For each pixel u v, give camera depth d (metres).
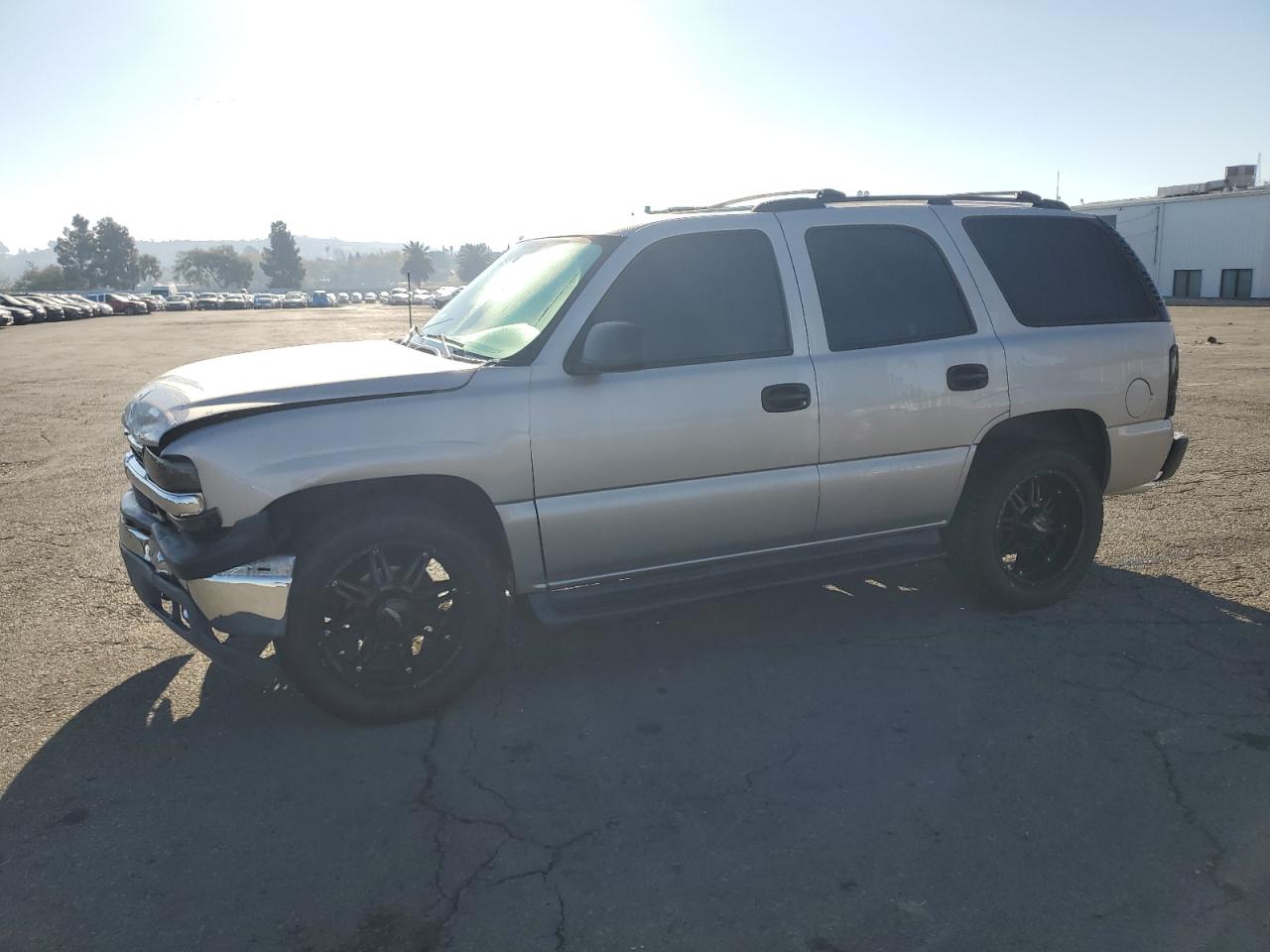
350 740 3.58
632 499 3.87
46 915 2.61
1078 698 3.79
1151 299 4.98
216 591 3.38
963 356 4.42
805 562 4.29
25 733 3.64
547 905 2.63
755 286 4.13
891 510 4.39
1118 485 4.91
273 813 3.10
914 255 4.48
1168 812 3.02
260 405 3.43
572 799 3.15
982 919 2.55
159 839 2.96
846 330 4.25
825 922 2.54
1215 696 3.80
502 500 3.70
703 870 2.77
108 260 173.38
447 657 3.74
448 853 2.88
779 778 3.25
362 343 4.82
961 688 3.90
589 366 3.67
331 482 3.45
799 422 4.10
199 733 3.64
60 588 5.33
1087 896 2.63
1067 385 4.64
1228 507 6.52
